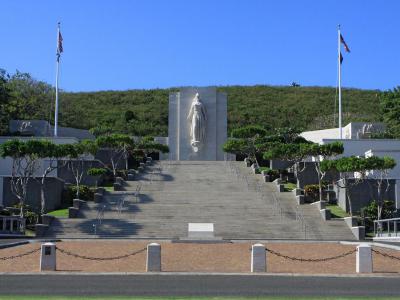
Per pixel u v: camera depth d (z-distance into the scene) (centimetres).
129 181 5397
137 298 1795
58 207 5016
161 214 4475
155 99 10794
